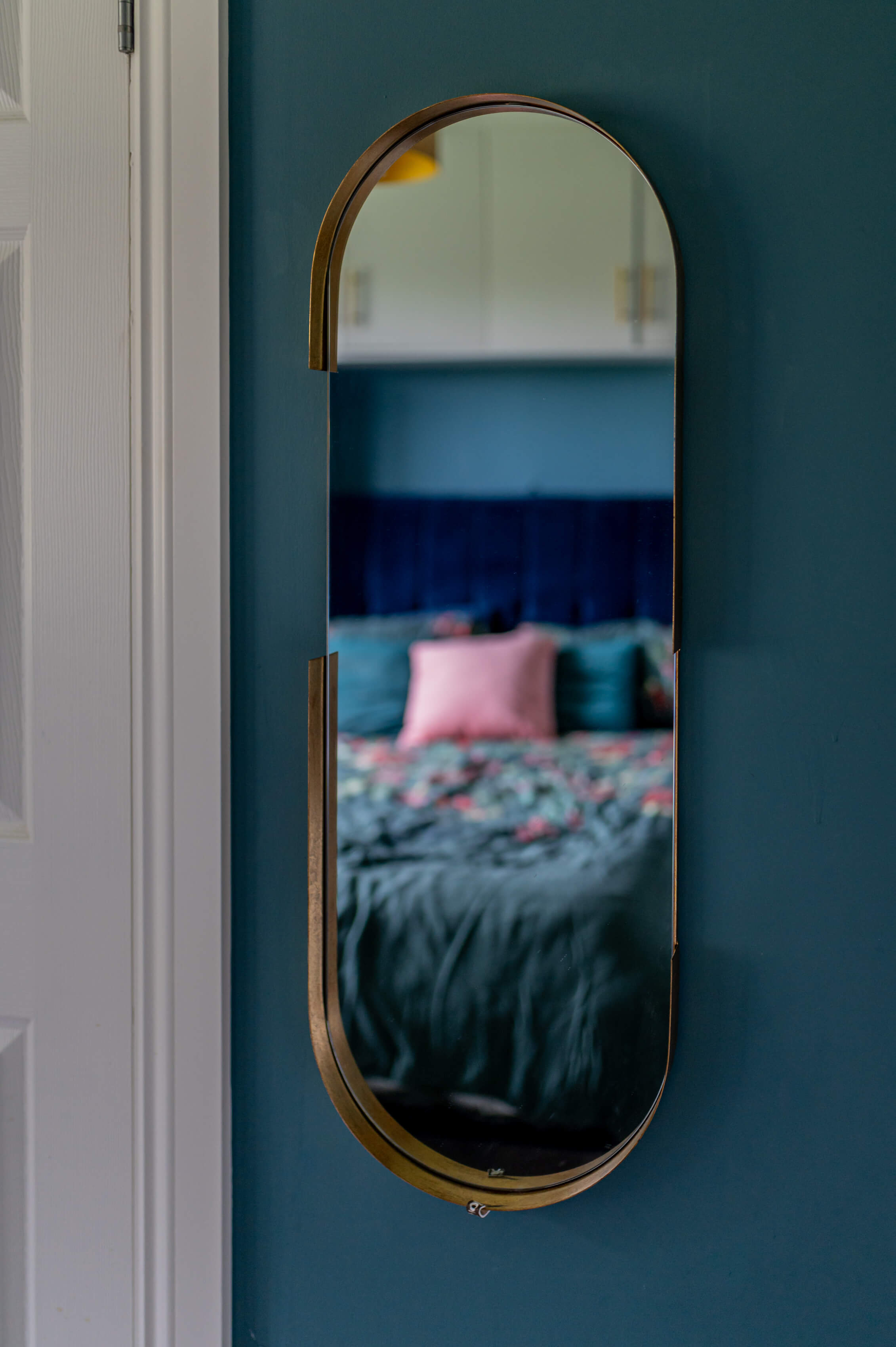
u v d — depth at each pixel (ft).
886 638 3.25
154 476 3.54
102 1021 3.64
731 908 3.38
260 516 3.59
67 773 3.64
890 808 3.27
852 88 3.16
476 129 3.48
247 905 3.64
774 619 3.32
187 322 3.49
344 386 3.67
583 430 4.10
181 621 3.54
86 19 3.48
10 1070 3.75
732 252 3.27
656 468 3.74
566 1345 3.49
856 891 3.30
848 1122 3.33
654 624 3.96
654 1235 3.44
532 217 3.82
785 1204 3.37
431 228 3.89
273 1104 3.64
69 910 3.66
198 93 3.43
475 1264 3.53
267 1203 3.65
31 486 3.65
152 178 3.47
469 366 4.10
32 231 3.57
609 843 3.99
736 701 3.35
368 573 4.16
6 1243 3.76
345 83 3.43
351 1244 3.60
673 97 3.26
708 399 3.32
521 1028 3.57
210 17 3.40
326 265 3.41
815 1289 3.36
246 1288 3.67
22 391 3.66
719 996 3.40
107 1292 3.66
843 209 3.19
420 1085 3.62
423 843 4.14
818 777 3.31
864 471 3.24
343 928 3.96
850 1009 3.32
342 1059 3.62
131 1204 3.63
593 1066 3.49
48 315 3.57
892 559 3.24
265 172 3.50
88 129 3.51
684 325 3.30
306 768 3.59
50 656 3.64
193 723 3.55
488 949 3.74
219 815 3.55
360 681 4.39
